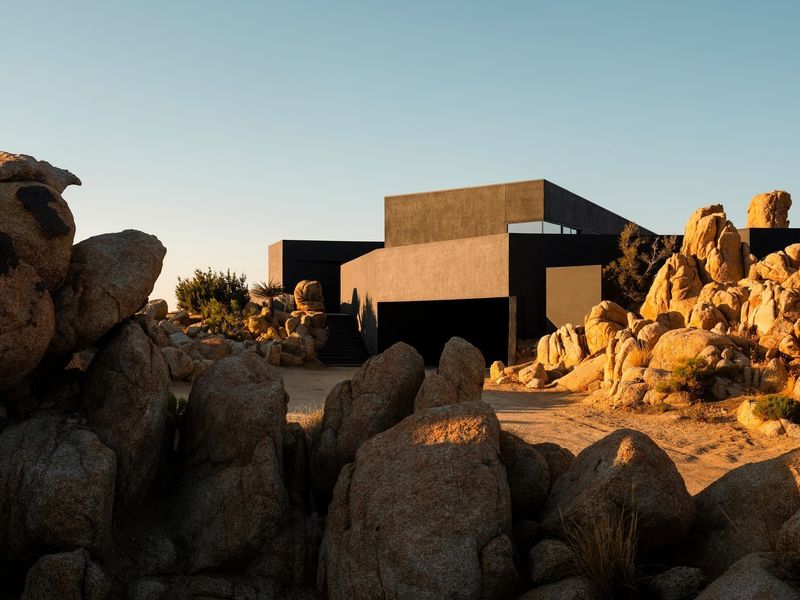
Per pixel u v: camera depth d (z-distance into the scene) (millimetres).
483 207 37344
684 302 24703
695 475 11734
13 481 6406
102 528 6391
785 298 20219
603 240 30688
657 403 17984
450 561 5648
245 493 7012
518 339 29969
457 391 8500
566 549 5840
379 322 34781
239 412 7410
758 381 17781
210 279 39000
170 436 8117
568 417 17250
